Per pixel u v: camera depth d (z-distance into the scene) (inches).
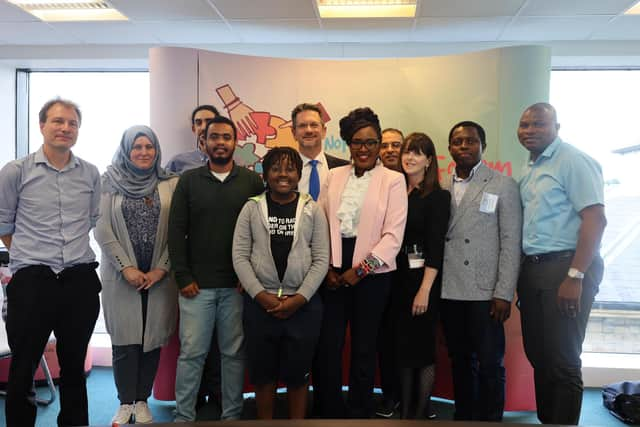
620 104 165.8
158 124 125.7
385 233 88.0
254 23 154.9
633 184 164.1
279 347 90.0
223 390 94.3
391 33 162.9
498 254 91.5
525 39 165.5
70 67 185.2
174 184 100.9
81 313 86.4
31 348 82.0
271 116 130.5
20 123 188.4
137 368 100.8
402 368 95.3
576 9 139.5
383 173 90.4
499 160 121.3
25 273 82.0
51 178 84.4
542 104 87.4
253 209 88.4
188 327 90.7
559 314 82.9
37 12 149.8
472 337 93.4
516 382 117.3
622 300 165.5
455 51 171.5
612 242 165.3
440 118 126.5
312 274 86.1
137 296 97.1
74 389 87.8
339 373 91.8
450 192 96.5
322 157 102.8
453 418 110.7
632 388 122.6
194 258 91.3
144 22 154.3
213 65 127.4
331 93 130.6
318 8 143.6
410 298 94.0
